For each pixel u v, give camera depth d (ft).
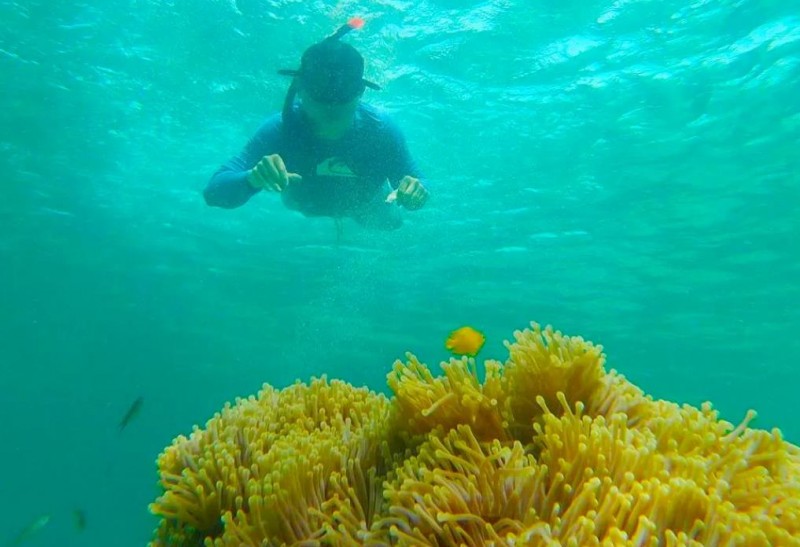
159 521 9.36
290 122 20.53
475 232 61.82
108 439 214.48
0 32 38.27
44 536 154.51
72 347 119.85
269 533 7.29
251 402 10.91
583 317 85.61
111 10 35.70
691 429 7.36
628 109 40.83
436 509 6.31
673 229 57.72
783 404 157.48
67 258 77.25
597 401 8.10
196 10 34.40
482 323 91.86
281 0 32.65
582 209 55.57
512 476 6.48
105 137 49.98
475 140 44.88
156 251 74.13
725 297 74.08
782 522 6.04
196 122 46.16
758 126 41.96
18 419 197.57
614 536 5.44
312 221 61.93
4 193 60.49
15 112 47.11
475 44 34.94
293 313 93.97
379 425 8.89
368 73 36.78
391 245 66.44
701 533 5.67
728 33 33.35
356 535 6.96
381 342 107.04
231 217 63.05
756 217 54.39
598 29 33.50
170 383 151.94
